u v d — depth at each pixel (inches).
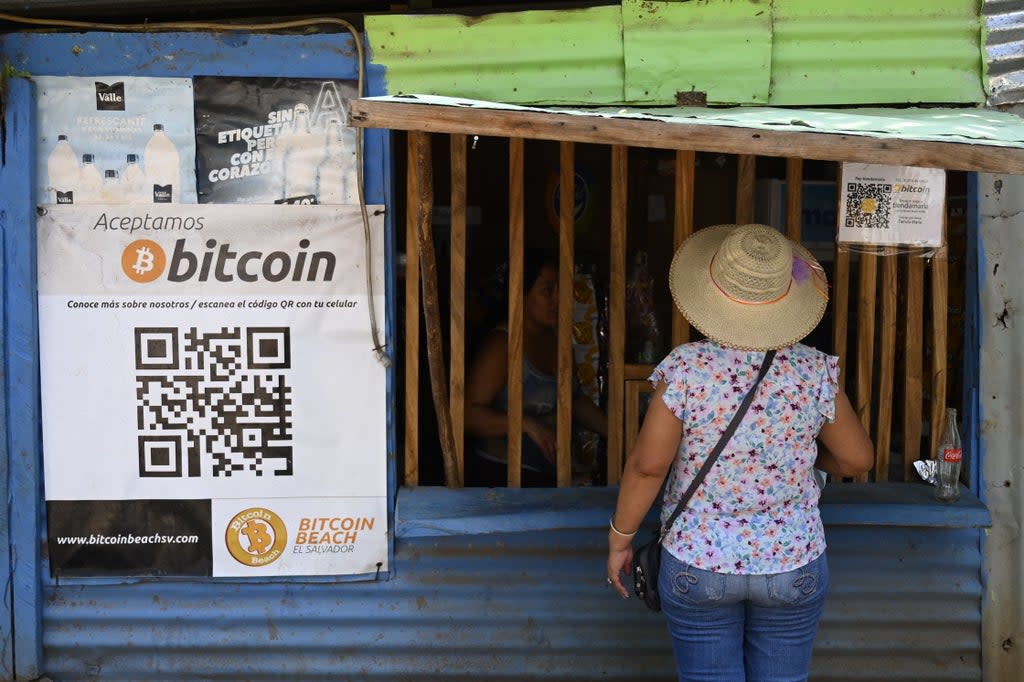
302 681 139.7
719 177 157.0
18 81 126.7
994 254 135.0
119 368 131.6
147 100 128.8
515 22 127.3
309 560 135.6
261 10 140.9
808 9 127.3
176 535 134.5
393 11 138.0
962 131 107.2
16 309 129.8
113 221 129.8
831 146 101.0
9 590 134.2
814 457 108.7
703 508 107.0
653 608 113.3
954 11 127.8
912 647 140.3
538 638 139.2
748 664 112.1
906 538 138.3
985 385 136.8
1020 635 138.9
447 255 175.8
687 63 127.9
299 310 131.6
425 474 154.5
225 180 130.1
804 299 107.0
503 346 142.3
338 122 129.7
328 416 133.5
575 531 137.2
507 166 175.5
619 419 139.6
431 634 138.8
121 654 138.1
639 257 149.3
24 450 131.9
